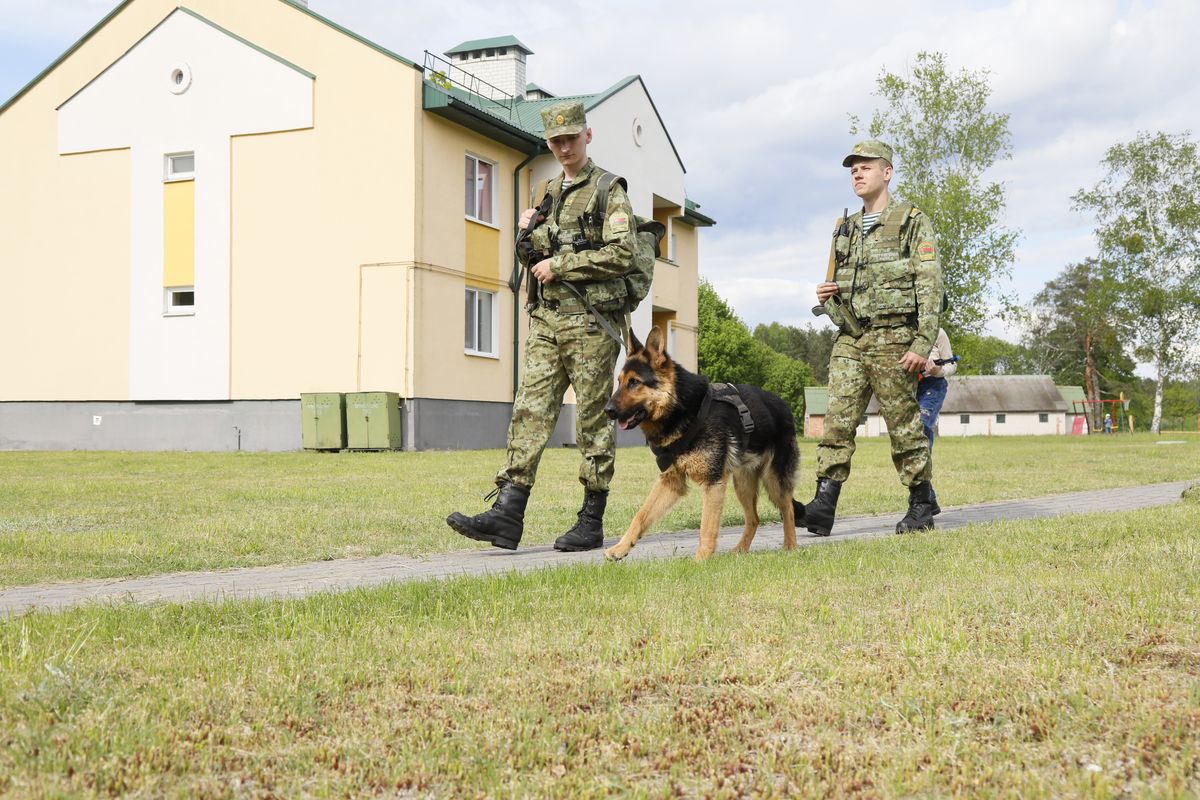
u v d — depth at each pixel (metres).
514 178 22.73
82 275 22.06
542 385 6.54
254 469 13.70
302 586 5.18
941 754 2.41
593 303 6.41
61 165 22.17
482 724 2.65
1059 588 4.13
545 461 15.80
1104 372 83.88
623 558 5.93
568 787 2.27
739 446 6.00
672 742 2.53
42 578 5.48
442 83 20.75
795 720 2.69
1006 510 8.92
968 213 35.44
